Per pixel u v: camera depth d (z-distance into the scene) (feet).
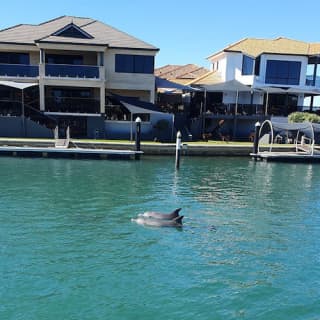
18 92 114.93
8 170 74.54
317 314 26.63
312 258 36.14
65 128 112.37
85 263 33.47
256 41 145.48
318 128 100.68
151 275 31.55
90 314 25.85
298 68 135.23
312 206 55.16
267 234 42.47
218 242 39.40
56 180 66.69
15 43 115.85
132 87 121.70
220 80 143.95
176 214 44.65
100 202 53.36
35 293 28.30
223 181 71.05
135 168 80.89
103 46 114.42
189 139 119.14
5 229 41.42
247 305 27.40
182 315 25.94
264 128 124.47
